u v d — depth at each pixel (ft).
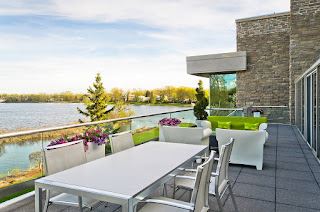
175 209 6.77
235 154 14.97
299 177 13.03
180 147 10.19
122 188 5.71
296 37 35.27
